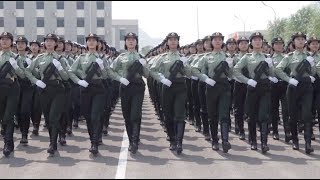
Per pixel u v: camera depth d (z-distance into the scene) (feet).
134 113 25.81
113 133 34.17
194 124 38.47
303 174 21.12
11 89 25.13
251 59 26.30
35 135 32.91
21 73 25.39
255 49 26.48
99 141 28.94
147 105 58.75
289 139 29.86
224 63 25.99
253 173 21.39
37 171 21.94
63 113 27.55
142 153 26.35
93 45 25.99
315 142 30.22
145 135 33.32
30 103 29.32
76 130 35.58
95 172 21.62
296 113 26.78
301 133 33.83
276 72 26.68
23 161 24.32
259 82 26.03
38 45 31.24
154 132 34.88
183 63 25.95
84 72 25.80
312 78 26.32
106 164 23.39
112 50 48.55
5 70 24.94
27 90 28.96
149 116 45.85
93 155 25.68
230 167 22.70
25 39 29.48
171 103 26.21
